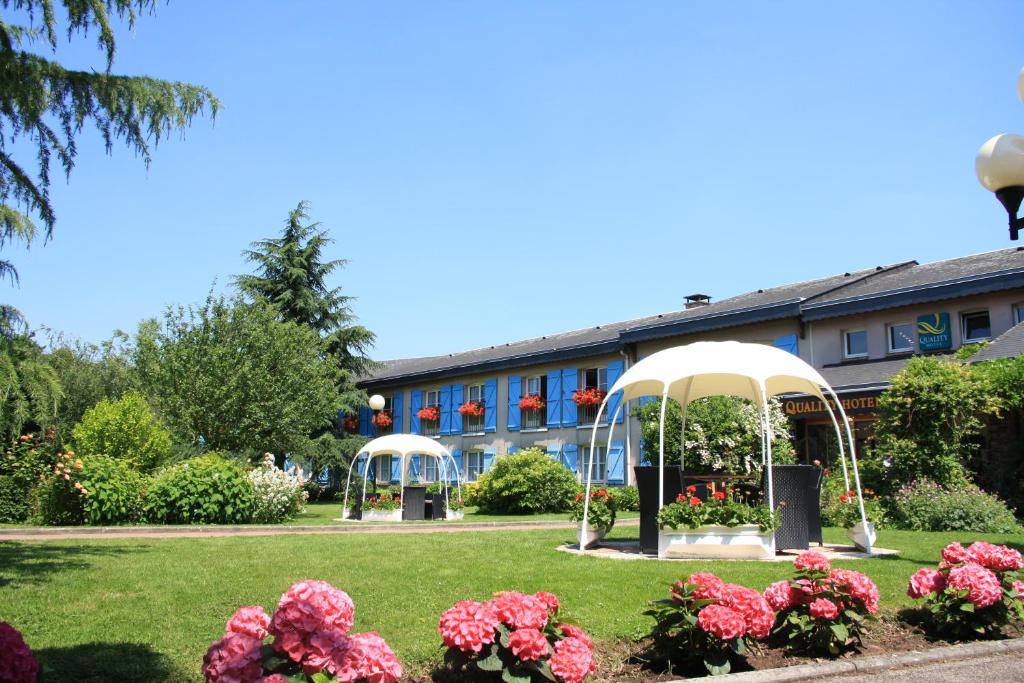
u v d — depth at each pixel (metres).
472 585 7.16
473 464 30.09
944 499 12.89
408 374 33.03
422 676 4.51
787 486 9.62
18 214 5.90
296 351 27.56
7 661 3.21
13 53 5.67
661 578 7.50
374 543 10.92
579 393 25.44
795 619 5.13
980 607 5.43
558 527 15.21
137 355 26.78
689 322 21.89
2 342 6.02
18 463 15.48
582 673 3.98
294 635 3.23
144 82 6.11
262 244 36.06
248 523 15.73
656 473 9.59
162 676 4.39
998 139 4.64
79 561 8.55
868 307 18.08
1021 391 13.75
